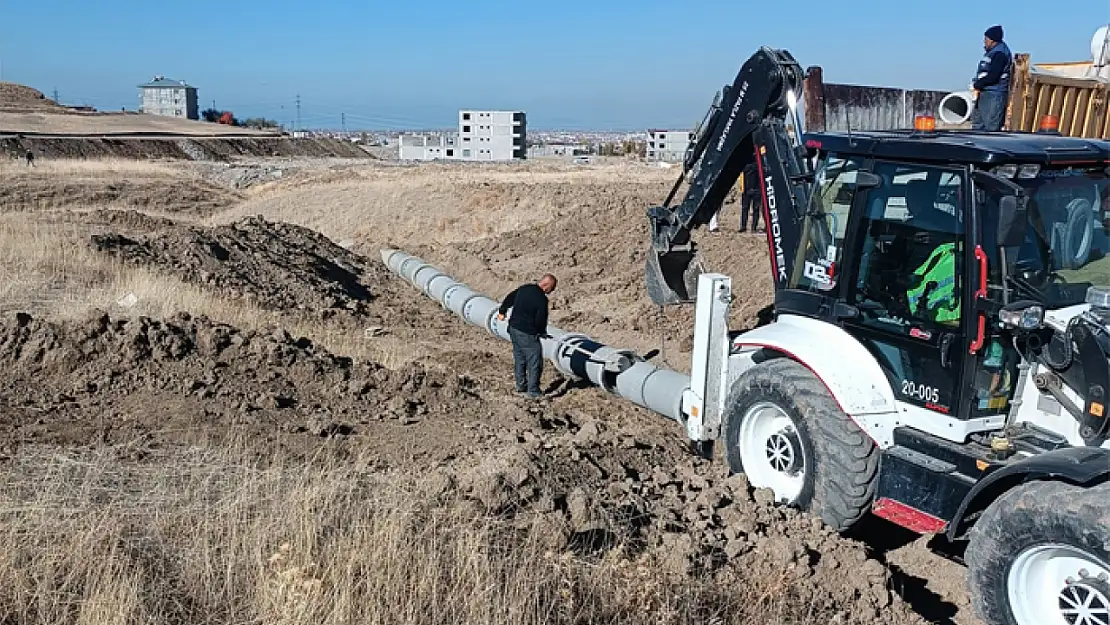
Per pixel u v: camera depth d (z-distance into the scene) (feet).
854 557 19.03
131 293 39.47
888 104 30.12
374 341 43.47
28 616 14.84
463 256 69.46
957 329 18.70
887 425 20.10
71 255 46.68
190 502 19.06
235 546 16.97
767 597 17.29
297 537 17.01
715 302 24.20
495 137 385.50
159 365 28.86
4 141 197.98
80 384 27.02
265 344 31.24
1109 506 14.92
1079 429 17.66
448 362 40.57
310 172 169.27
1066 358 17.58
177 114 529.86
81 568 15.76
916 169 19.45
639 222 71.31
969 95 28.35
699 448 26.32
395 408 27.96
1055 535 15.52
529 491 20.01
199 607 15.60
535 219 91.30
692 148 28.07
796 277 22.80
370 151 405.80
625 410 33.94
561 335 39.24
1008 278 17.99
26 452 21.50
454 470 21.35
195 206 133.69
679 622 16.22
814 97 27.40
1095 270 19.13
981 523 16.83
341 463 22.65
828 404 20.39
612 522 19.12
